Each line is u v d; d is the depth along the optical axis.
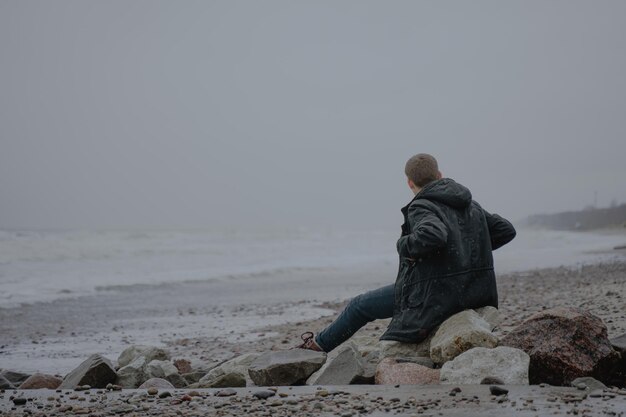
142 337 10.40
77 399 4.79
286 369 5.33
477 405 3.95
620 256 27.98
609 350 4.80
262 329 10.91
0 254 27.34
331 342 5.85
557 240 56.88
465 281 5.28
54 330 11.33
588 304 10.41
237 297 16.36
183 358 7.76
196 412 4.18
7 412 4.37
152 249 33.19
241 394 4.75
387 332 5.46
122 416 4.15
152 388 4.98
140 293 17.58
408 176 5.59
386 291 5.74
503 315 9.83
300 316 12.59
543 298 12.41
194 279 21.30
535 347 4.85
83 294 17.22
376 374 5.10
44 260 26.70
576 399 3.96
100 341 10.09
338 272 24.14
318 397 4.48
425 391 4.47
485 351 4.78
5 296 16.31
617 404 3.82
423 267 5.31
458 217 5.34
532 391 4.27
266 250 38.06
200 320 12.32
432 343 5.19
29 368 7.88
